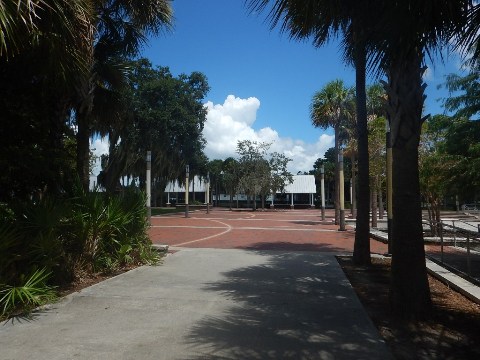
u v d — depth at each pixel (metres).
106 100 13.94
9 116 8.68
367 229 11.42
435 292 8.40
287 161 59.66
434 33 5.00
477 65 8.03
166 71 45.72
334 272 10.05
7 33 5.07
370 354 4.90
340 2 5.59
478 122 14.78
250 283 8.73
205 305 6.96
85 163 12.82
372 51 5.14
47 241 7.45
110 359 4.68
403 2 4.62
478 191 15.89
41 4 6.20
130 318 6.20
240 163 58.69
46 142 9.29
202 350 4.96
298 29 6.30
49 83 8.96
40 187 9.23
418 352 5.12
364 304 7.25
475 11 4.88
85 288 8.03
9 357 4.71
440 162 16.22
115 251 9.93
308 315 6.45
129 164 43.00
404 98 6.39
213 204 84.19
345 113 27.52
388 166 13.19
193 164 49.50
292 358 4.76
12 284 6.64
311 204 77.56
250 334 5.54
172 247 14.95
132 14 12.20
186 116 44.78
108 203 9.94
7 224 6.98
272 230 23.42
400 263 6.39
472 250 11.36
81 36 7.34
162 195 69.19
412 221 6.35
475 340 5.56
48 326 5.79
